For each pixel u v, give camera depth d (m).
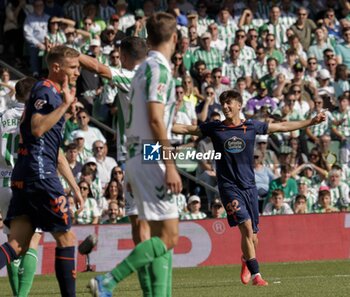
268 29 76.06
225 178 38.06
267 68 71.69
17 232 25.78
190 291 36.47
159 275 23.27
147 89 22.61
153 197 22.95
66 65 25.45
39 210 25.66
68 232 26.05
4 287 41.72
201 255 55.22
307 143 66.00
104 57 66.94
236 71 71.81
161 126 22.39
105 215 56.72
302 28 76.25
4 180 31.30
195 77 69.31
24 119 25.62
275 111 67.12
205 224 55.53
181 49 70.44
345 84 71.94
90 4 71.12
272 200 58.97
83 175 56.62
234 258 55.69
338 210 62.28
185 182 63.47
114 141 64.06
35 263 30.23
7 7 72.75
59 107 24.53
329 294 33.22
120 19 72.38
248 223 37.94
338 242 57.81
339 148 67.25
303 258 57.09
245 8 77.62
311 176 62.47
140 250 22.91
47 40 67.12
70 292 25.92
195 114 64.06
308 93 69.19
